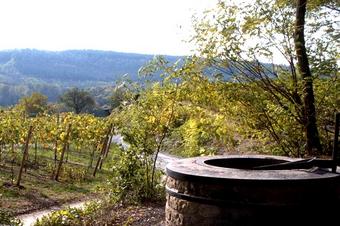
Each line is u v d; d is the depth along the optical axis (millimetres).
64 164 16922
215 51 8961
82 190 12320
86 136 17047
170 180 5203
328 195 4578
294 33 9062
